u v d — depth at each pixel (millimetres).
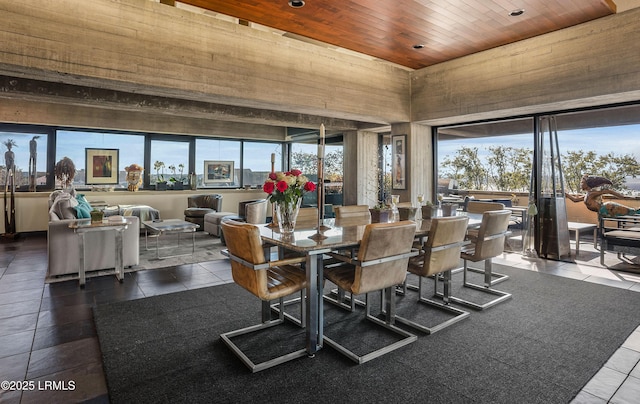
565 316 3002
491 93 5258
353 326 2828
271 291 2256
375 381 2053
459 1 3844
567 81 4508
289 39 4914
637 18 3973
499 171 5789
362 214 3957
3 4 3184
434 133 6777
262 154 10109
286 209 2713
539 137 5281
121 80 3723
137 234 4598
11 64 3207
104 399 1891
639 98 4344
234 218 6613
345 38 4844
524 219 5418
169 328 2770
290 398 1894
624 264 4496
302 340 2582
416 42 4996
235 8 4023
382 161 8148
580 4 3916
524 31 4625
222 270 4520
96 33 3598
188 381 2053
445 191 6602
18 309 3164
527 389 1968
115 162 8039
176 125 8469
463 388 1980
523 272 4418
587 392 1938
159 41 3943
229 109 5680
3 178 6957
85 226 3807
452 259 2928
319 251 2252
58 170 7434
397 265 2465
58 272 4102
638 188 4398
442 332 2703
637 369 2170
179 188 8727
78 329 2766
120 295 3547
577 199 4902
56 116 7156
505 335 2645
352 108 5578
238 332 2660
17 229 7012
